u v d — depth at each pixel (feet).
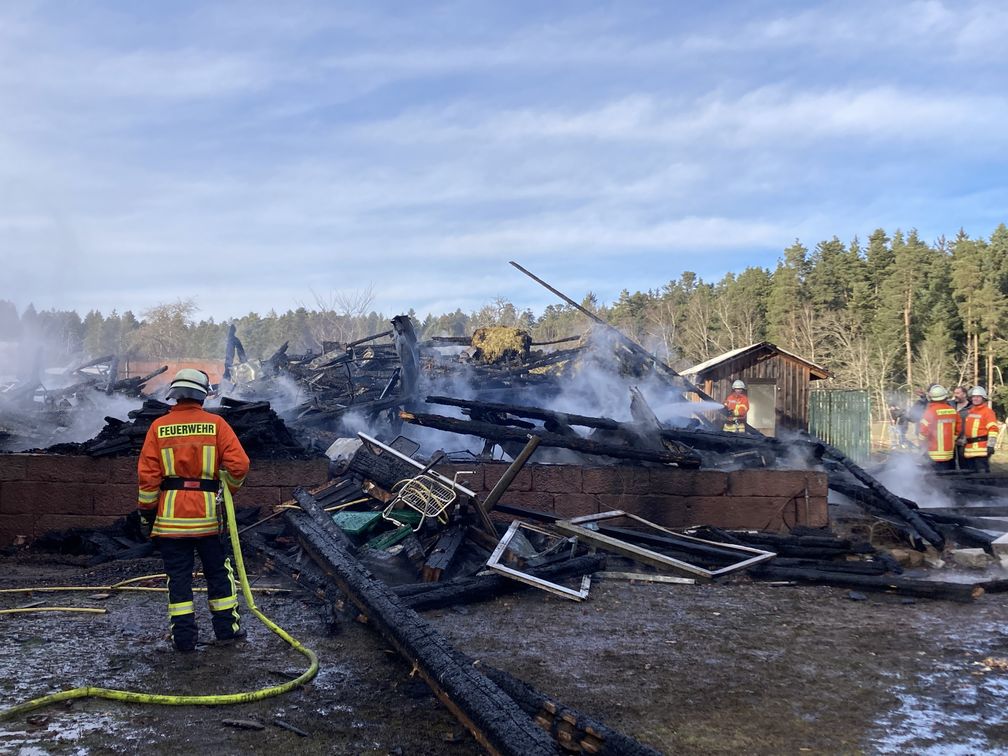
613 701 14.07
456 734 12.46
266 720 12.89
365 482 27.58
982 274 179.83
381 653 16.47
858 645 17.71
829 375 75.92
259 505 28.14
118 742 11.88
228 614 16.94
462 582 21.33
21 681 14.32
